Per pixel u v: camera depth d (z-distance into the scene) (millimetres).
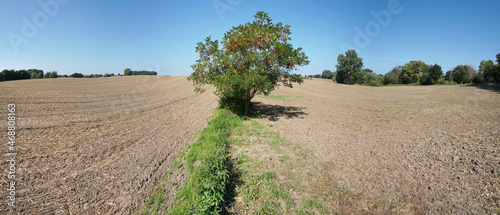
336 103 21719
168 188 5402
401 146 8500
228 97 14742
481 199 4879
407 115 14953
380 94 31953
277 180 5941
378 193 5379
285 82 13258
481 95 26797
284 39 12742
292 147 8398
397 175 6195
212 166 5570
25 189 4996
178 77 61906
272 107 17625
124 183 5551
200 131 9914
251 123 11742
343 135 10117
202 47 12570
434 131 10422
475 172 6020
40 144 7738
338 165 6902
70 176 5734
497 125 10836
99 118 12305
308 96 28000
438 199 5027
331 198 5203
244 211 4715
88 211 4457
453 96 26281
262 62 11570
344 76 72938
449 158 7070
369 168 6680
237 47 11914
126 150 7691
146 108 16453
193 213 4348
